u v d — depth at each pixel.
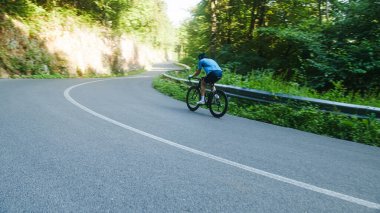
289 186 3.76
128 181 3.61
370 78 13.19
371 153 5.81
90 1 28.19
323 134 7.49
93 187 3.40
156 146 5.12
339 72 13.28
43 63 19.58
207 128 6.93
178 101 11.76
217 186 3.62
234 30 23.12
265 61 18.91
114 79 22.38
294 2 19.44
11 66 17.05
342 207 3.28
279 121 8.39
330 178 4.15
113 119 7.09
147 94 13.39
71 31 24.02
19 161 4.04
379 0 12.80
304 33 15.45
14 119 6.40
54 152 4.48
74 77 21.70
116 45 32.19
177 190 3.44
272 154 5.12
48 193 3.20
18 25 18.44
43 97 9.85
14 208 2.86
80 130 5.86
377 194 3.70
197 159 4.56
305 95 10.09
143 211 2.94
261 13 21.14
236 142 5.78
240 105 10.36
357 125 7.21
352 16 13.95
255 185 3.72
